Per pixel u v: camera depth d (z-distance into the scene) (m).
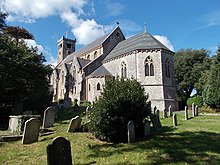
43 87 23.92
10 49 21.41
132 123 11.04
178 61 52.75
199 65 50.66
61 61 66.81
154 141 10.62
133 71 35.88
